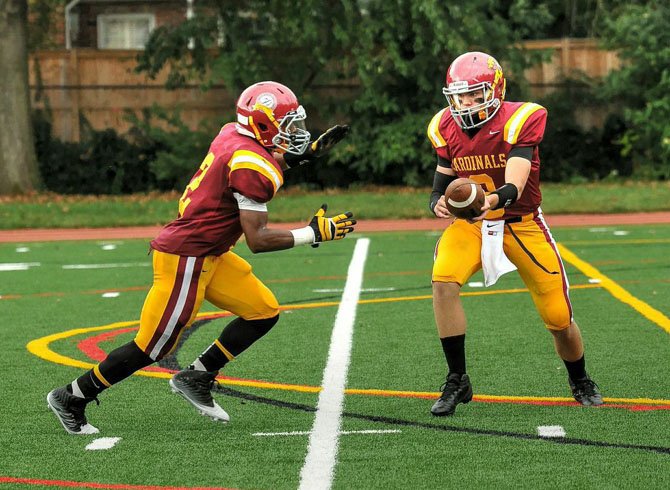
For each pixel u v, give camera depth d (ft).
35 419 53.01
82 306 89.10
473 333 73.72
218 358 50.78
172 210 176.35
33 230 162.50
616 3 235.40
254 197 46.85
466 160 52.49
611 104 217.77
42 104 223.10
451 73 50.98
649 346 68.49
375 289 95.45
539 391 57.26
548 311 53.21
